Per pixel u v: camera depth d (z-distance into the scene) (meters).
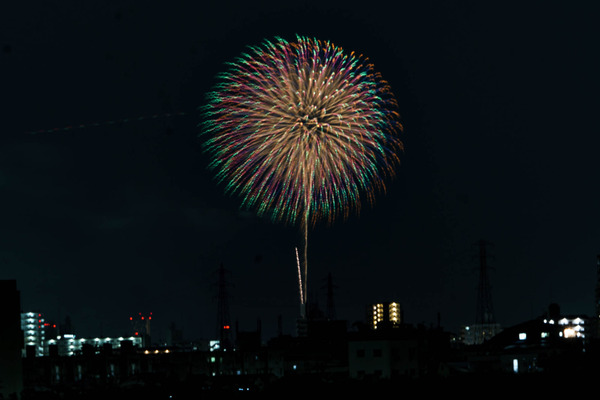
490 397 145.75
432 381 164.38
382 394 159.38
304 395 169.38
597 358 151.12
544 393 142.50
